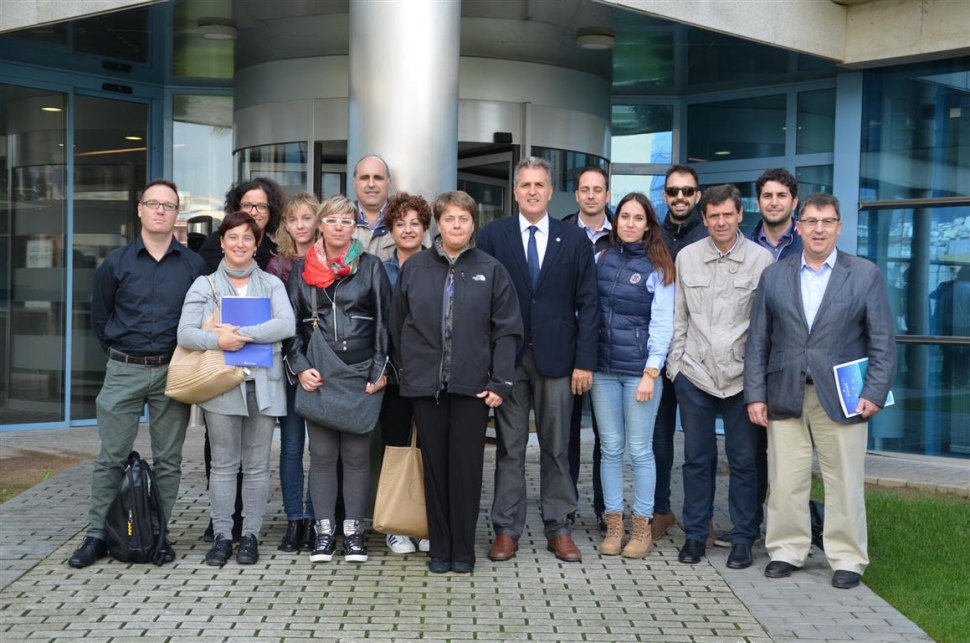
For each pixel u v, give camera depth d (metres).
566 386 5.74
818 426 5.48
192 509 6.64
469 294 5.37
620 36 8.18
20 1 8.17
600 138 9.59
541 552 5.93
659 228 5.87
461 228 5.36
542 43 8.43
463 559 5.48
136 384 5.46
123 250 5.50
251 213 5.90
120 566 5.46
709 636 4.63
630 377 5.81
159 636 4.47
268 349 5.40
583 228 6.03
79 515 6.45
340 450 5.72
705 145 10.43
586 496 7.43
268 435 5.57
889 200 9.22
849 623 4.81
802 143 9.89
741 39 8.26
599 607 4.99
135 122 10.23
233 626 4.61
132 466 5.49
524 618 4.81
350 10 6.88
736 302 5.68
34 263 9.84
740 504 5.77
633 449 5.87
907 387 9.23
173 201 5.48
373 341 5.55
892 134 9.21
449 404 5.49
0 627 4.55
